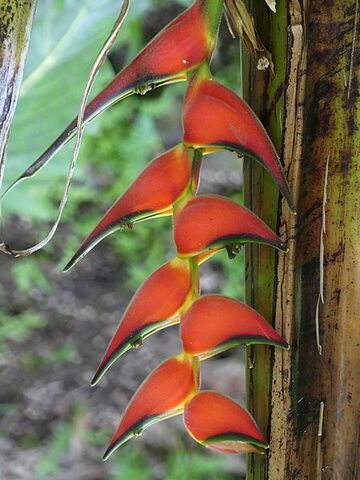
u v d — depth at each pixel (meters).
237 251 1.14
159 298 1.14
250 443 1.15
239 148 1.12
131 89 1.13
